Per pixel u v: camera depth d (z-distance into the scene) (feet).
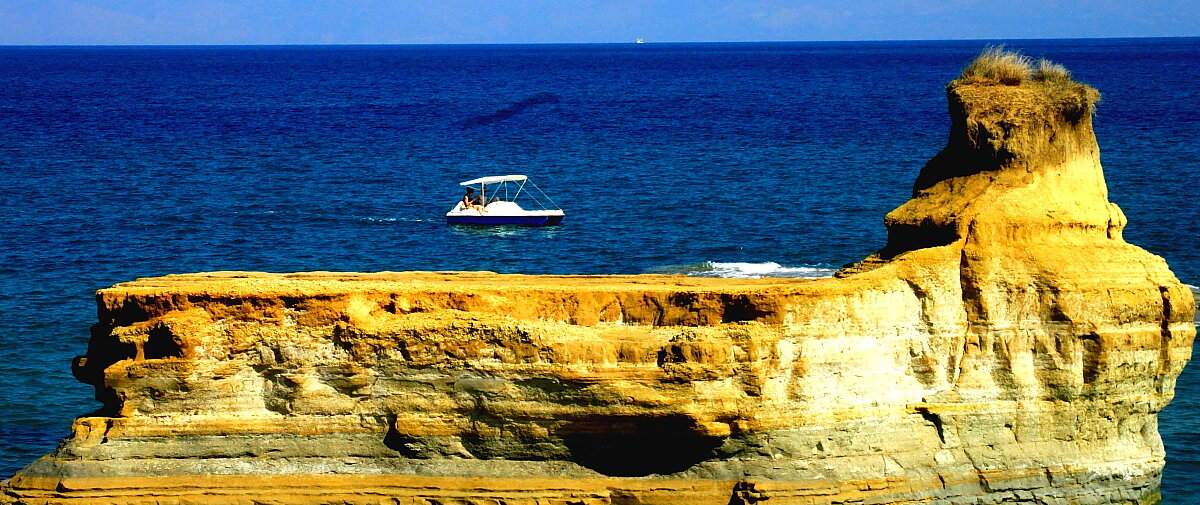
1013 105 93.50
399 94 595.06
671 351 85.46
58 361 130.82
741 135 355.15
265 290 87.10
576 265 182.60
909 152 303.48
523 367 86.02
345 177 276.82
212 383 86.84
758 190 244.63
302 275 99.91
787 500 86.63
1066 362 90.38
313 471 88.02
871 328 88.12
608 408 85.61
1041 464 91.15
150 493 86.43
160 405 87.04
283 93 603.67
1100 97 94.89
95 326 92.58
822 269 175.42
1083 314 89.86
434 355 86.69
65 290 161.58
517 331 86.17
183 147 336.70
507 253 191.72
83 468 86.94
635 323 89.25
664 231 205.26
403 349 86.79
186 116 447.01
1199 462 103.76
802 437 87.40
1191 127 342.64
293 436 87.86
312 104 517.96
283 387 87.40
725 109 459.73
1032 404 90.94
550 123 412.36
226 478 87.25
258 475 87.51
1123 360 90.94
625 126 394.11
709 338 85.71
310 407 87.61
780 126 381.19
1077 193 92.84
